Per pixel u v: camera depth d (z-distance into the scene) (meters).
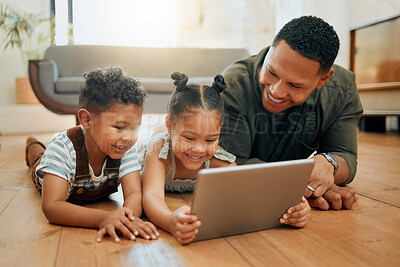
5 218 0.91
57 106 2.32
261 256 0.68
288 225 0.86
